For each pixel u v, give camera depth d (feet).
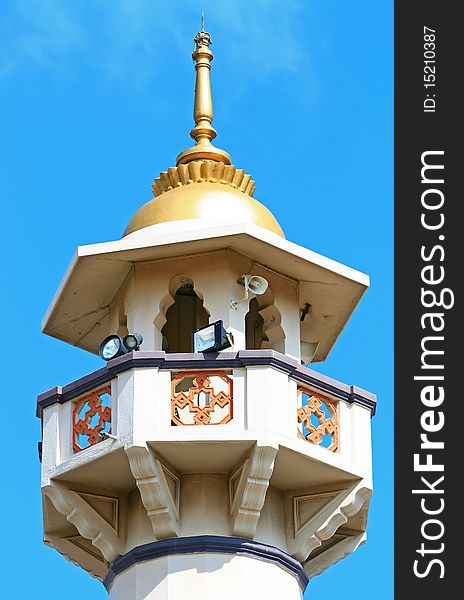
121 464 82.17
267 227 87.76
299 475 83.35
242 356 81.00
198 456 81.25
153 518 81.51
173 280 86.17
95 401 83.10
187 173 89.81
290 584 82.94
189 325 90.43
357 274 88.02
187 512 82.43
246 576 81.35
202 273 85.81
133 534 83.71
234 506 81.82
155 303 85.87
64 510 83.41
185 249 85.66
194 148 91.35
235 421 80.12
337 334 92.68
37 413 85.46
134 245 85.20
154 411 80.23
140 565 82.17
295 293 88.28
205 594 80.74
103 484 84.12
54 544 87.61
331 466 82.53
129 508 84.64
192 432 79.82
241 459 81.41
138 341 83.92
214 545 81.56
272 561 82.43
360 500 83.71
